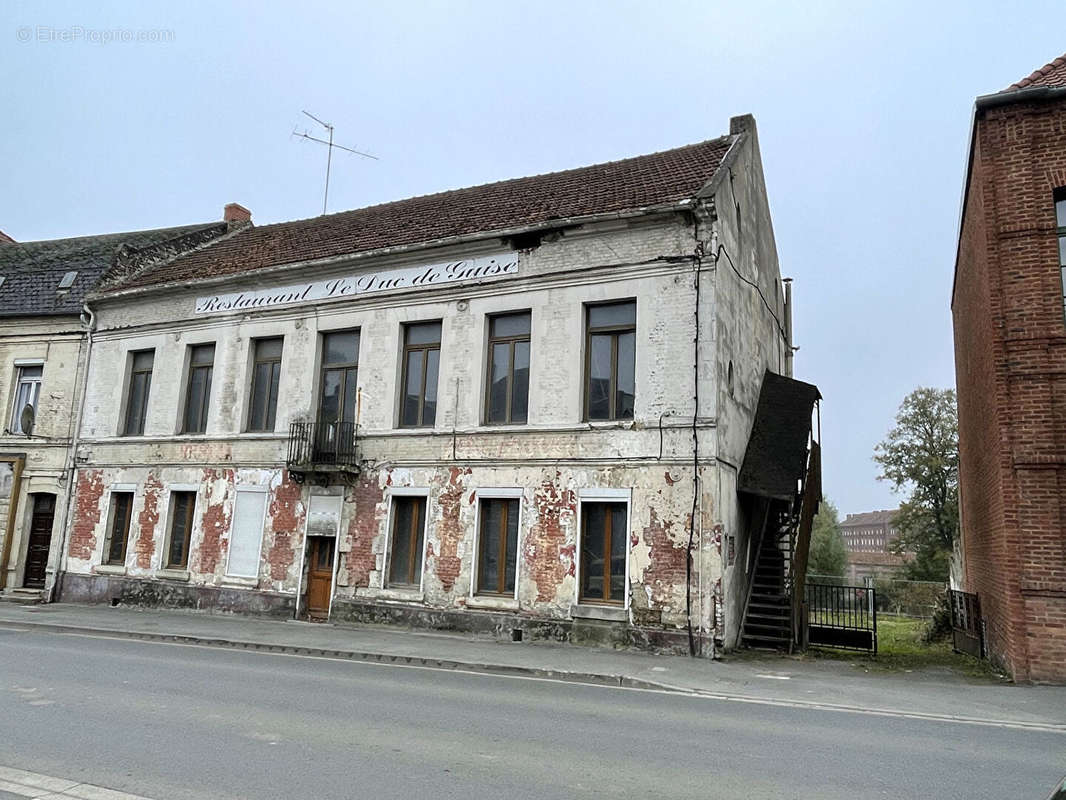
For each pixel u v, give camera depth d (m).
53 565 20.62
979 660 14.01
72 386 21.70
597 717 8.33
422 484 16.30
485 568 15.45
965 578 20.55
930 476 46.88
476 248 16.62
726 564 13.81
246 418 18.98
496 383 16.28
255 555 17.92
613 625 13.85
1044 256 12.01
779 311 22.67
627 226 15.10
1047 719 8.89
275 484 18.05
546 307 15.70
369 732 7.24
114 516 20.34
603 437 14.64
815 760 6.75
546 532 14.77
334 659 12.55
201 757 6.26
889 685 11.03
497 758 6.46
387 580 16.31
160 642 14.30
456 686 10.11
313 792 5.44
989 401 13.33
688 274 14.50
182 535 19.31
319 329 18.41
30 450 21.69
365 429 17.25
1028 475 11.61
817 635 15.55
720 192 15.17
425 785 5.67
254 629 15.55
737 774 6.22
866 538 128.25
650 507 13.99
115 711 7.88
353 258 17.73
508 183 20.88
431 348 17.25
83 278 22.95
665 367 14.38
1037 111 12.40
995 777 6.36
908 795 5.81
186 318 20.34
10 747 6.45
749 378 17.25
